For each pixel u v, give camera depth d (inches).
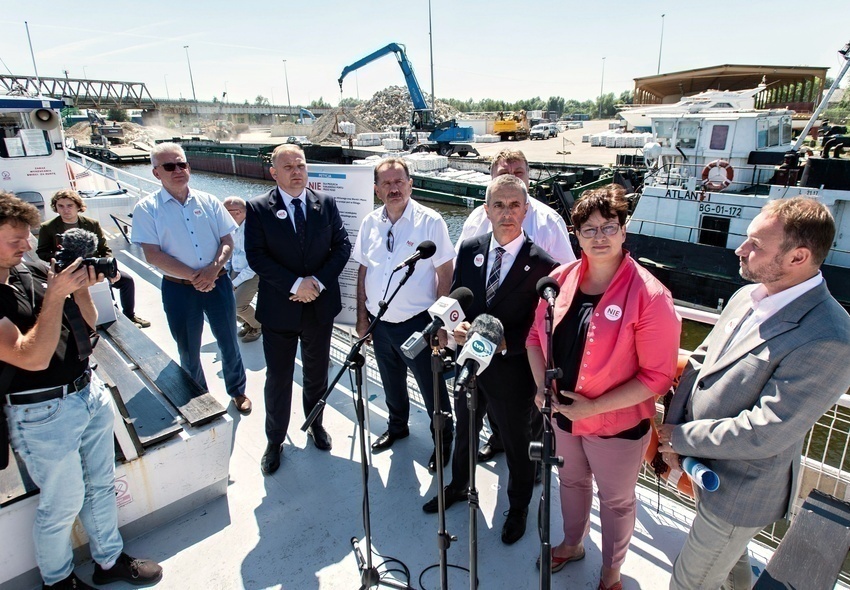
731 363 62.9
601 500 80.7
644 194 404.8
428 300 113.0
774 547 102.1
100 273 68.7
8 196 66.0
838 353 53.5
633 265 73.0
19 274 72.3
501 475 115.6
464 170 999.6
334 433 132.4
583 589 87.2
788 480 62.1
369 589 84.4
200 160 1606.8
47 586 82.5
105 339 131.7
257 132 2849.4
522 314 89.9
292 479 115.0
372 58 1192.8
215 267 130.7
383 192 110.0
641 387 71.8
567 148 1393.9
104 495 84.4
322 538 98.5
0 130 294.5
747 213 358.9
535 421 98.3
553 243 117.0
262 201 112.1
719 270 363.3
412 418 138.6
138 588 87.4
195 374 142.5
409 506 106.8
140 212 127.3
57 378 74.7
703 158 429.1
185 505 104.1
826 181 329.4
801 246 55.1
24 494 81.0
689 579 70.1
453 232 684.1
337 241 118.6
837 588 85.3
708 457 63.3
